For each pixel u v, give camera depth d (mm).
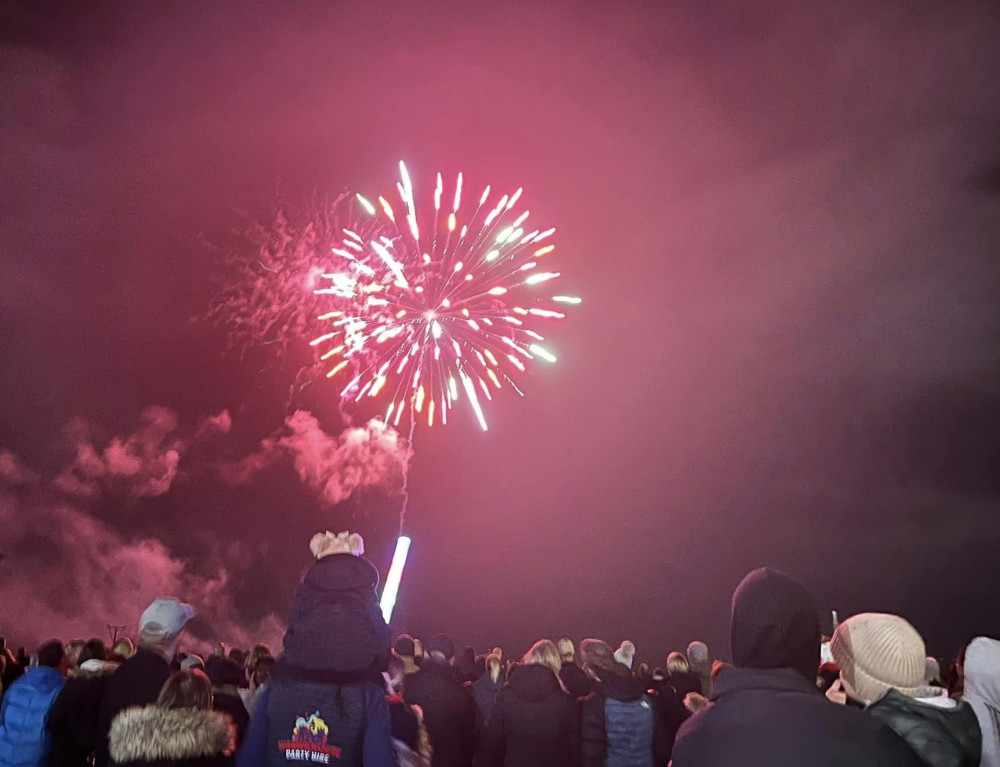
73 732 6574
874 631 4285
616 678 7508
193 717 4723
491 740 7141
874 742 2898
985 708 5105
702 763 3039
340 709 4348
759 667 3279
